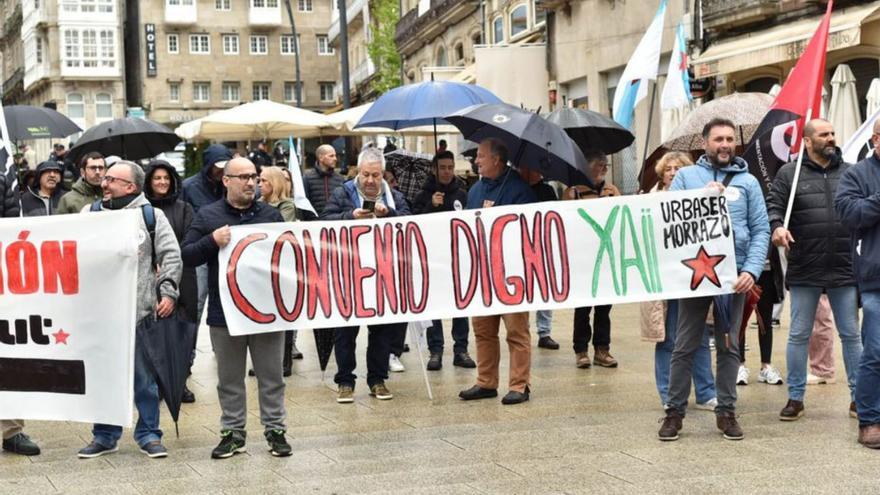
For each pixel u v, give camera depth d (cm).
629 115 1317
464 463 701
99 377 728
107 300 728
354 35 6153
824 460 681
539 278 834
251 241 753
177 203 900
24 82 8362
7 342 736
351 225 802
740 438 745
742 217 778
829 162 795
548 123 866
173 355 737
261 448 765
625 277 820
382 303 809
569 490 624
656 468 671
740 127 1084
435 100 1178
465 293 830
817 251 788
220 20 7900
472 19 3650
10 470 721
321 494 633
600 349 1073
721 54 1984
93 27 7650
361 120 1210
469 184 2220
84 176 1049
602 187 1085
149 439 747
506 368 1078
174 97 7869
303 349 1286
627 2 2447
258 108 1733
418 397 952
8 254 733
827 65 1817
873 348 709
